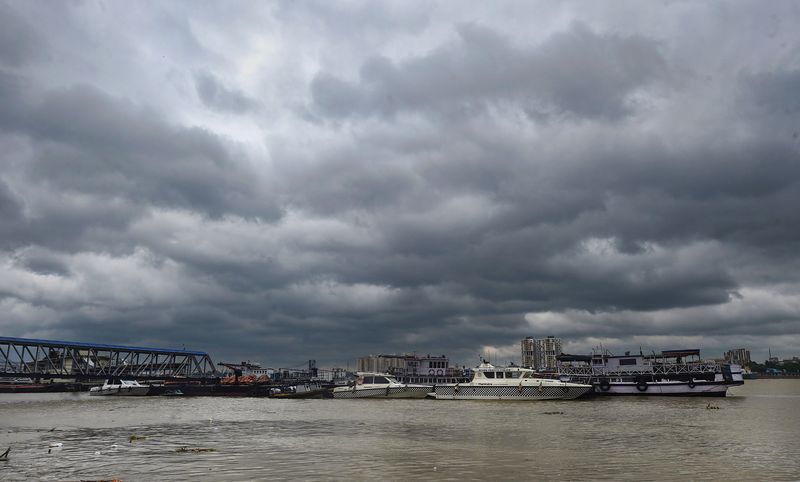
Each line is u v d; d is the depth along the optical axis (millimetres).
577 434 43875
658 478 26406
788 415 61219
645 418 58031
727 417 58875
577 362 116188
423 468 28906
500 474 27328
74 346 153375
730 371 95938
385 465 29844
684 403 83125
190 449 36031
